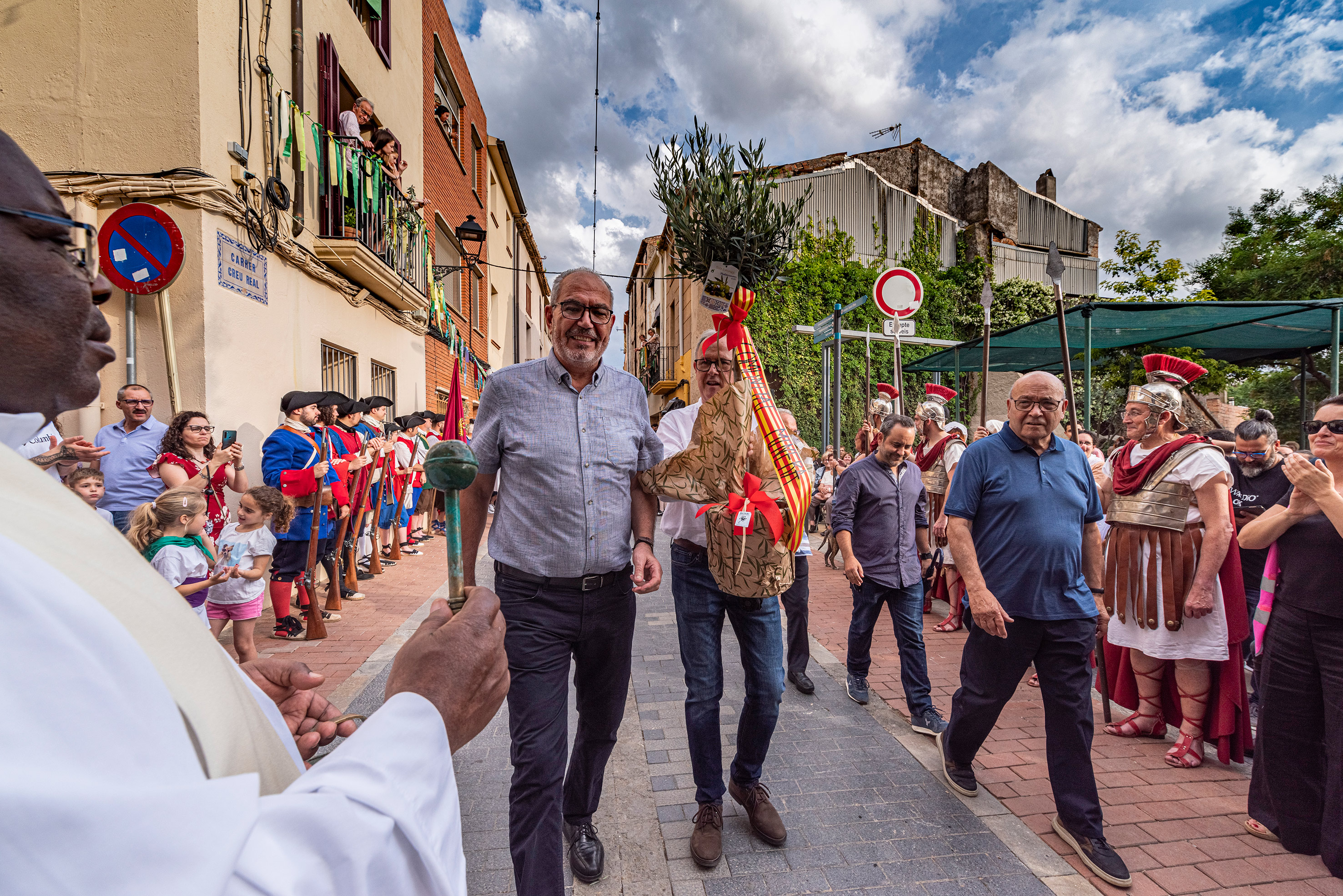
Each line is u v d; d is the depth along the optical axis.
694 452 2.35
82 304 0.61
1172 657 3.42
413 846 0.57
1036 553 2.64
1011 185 18.77
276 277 6.27
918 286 7.86
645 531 2.46
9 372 0.55
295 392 5.98
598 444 2.21
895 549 3.84
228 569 3.90
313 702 1.05
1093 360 13.72
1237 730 3.34
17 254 0.55
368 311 8.90
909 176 18.47
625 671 2.33
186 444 4.59
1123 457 3.75
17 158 0.58
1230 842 2.68
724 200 2.39
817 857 2.57
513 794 2.01
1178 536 3.44
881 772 3.24
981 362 13.27
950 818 2.84
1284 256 14.83
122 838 0.36
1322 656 2.48
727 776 3.21
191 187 5.04
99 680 0.41
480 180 17.66
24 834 0.33
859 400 16.48
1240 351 12.34
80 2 5.09
